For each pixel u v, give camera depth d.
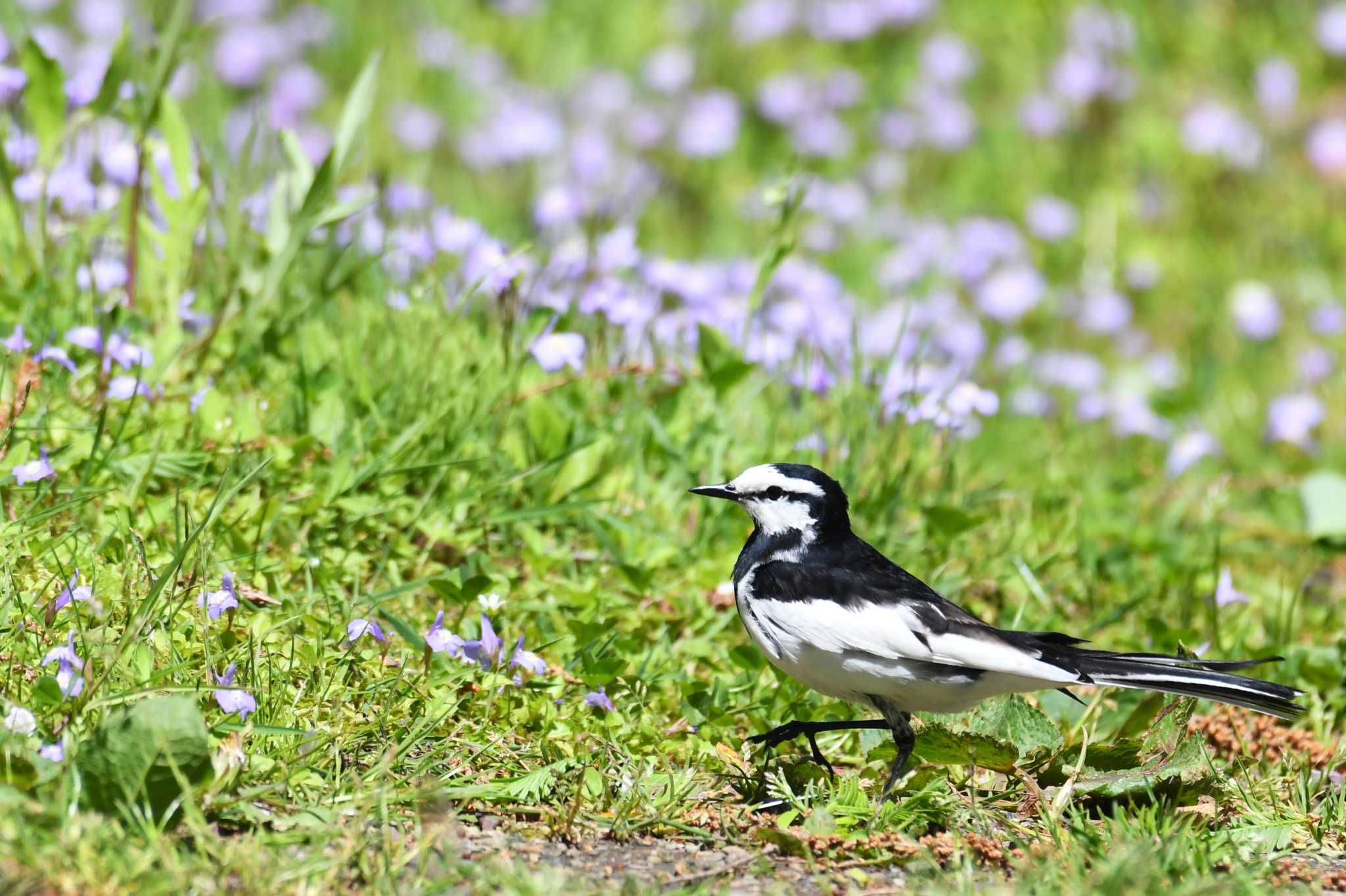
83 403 10.33
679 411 12.26
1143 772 7.94
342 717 7.57
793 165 12.83
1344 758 9.04
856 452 11.91
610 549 10.46
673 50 22.45
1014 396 15.70
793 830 7.32
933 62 22.00
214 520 9.04
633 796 7.48
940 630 7.99
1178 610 11.62
